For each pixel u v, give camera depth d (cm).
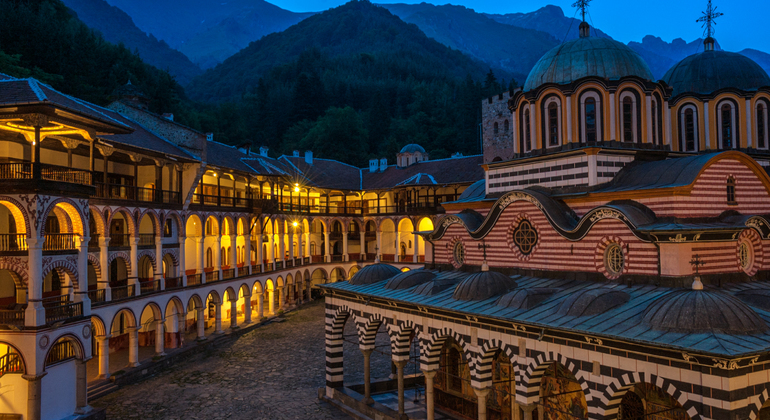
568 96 2759
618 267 2308
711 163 2269
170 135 4700
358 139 10806
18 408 2767
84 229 3114
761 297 1930
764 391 1511
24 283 2853
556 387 2427
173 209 4406
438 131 12256
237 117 12612
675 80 3356
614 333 1725
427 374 2567
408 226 7562
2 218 3431
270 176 5838
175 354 4153
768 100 3136
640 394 2097
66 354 2973
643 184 2386
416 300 2628
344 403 3097
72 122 2975
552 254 2575
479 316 2209
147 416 2975
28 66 6994
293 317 5931
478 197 3297
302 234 7169
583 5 3097
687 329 1620
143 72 10081
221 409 3083
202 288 4712
